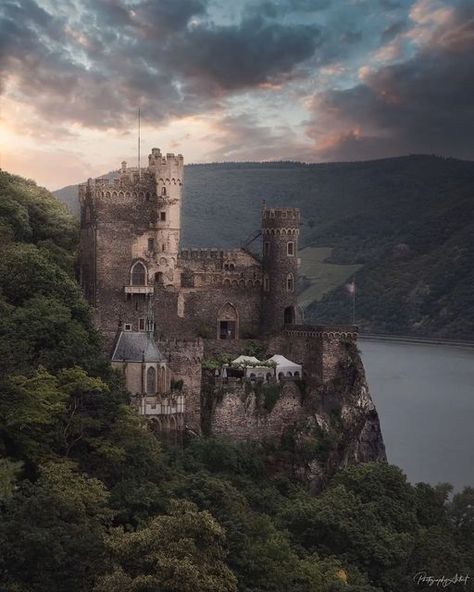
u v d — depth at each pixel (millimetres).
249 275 180125
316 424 164750
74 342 118875
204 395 160500
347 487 137875
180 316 174625
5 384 97625
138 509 98812
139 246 169875
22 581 74438
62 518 81375
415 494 142625
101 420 108750
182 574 76188
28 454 96312
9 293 128500
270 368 167375
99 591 74188
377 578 116062
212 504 103312
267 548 100625
